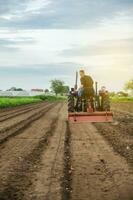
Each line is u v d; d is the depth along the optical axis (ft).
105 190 22.22
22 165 29.12
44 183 23.76
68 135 48.67
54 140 43.62
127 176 25.48
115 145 39.52
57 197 20.92
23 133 50.85
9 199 20.57
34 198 20.76
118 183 23.71
